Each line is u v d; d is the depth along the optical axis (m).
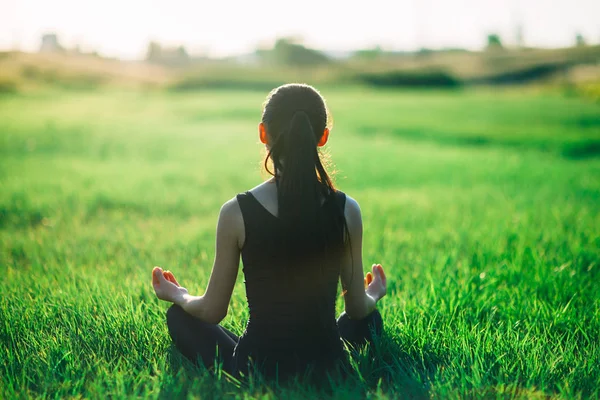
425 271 5.00
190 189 10.72
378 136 25.77
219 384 2.63
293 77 83.69
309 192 2.37
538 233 6.57
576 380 2.88
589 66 87.56
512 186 11.50
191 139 22.03
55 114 33.16
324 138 2.56
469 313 3.83
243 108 39.44
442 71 86.50
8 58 73.88
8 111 34.09
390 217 8.11
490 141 23.11
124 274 5.09
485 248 5.92
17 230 7.28
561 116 33.56
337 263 2.51
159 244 6.50
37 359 3.05
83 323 3.50
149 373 2.96
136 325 3.43
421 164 15.43
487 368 2.95
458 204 9.27
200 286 4.56
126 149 18.50
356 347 3.09
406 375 2.83
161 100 49.38
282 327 2.50
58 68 76.25
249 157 16.50
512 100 49.47
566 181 12.14
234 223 2.46
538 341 3.24
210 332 2.86
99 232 7.14
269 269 2.46
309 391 2.49
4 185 10.32
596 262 5.31
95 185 10.78
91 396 2.67
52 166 13.71
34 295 4.24
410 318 3.65
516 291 4.36
